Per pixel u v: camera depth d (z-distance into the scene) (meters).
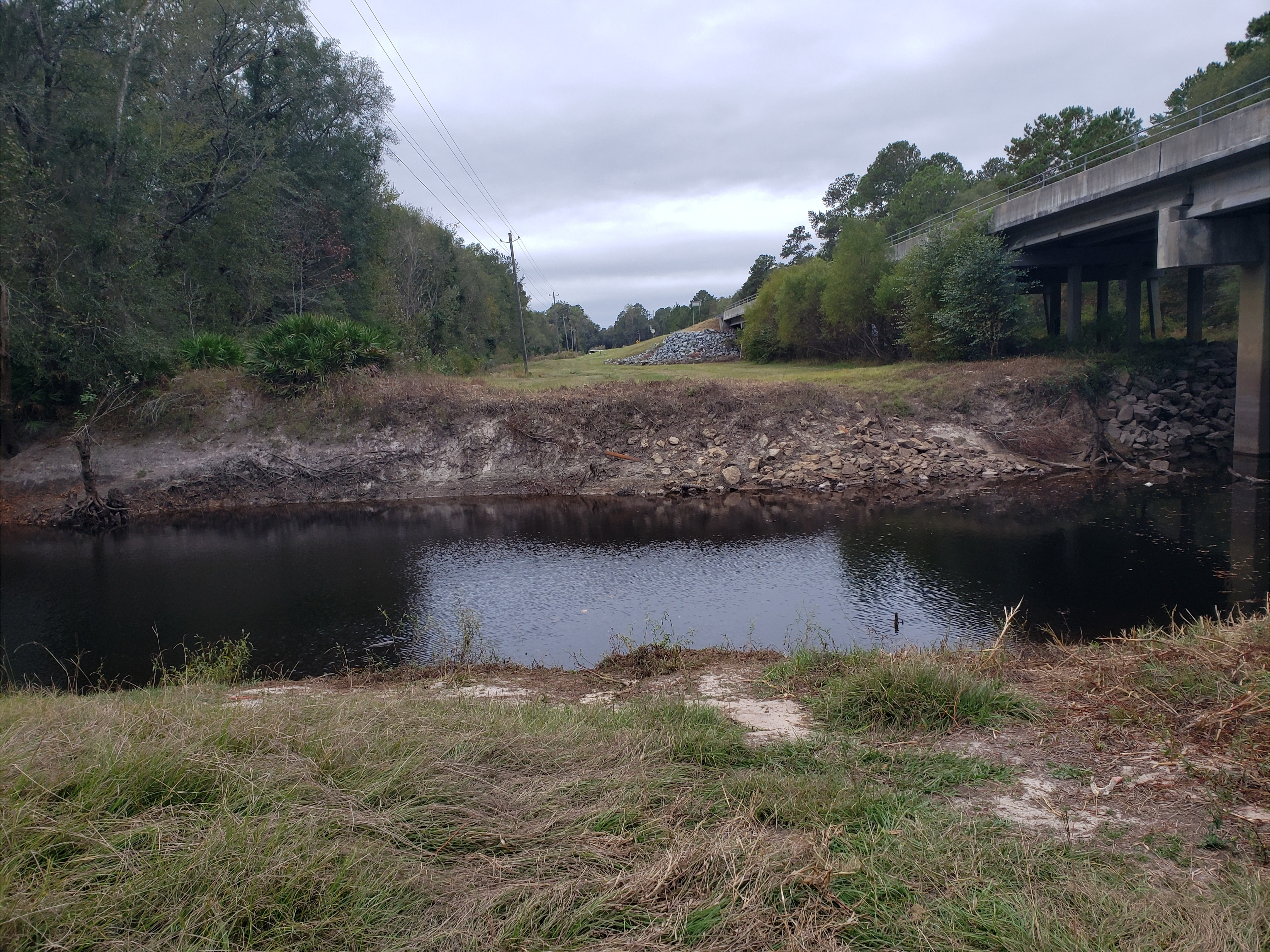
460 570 13.98
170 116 27.77
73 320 21.58
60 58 22.91
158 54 26.52
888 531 15.91
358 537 17.34
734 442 23.02
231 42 29.73
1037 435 23.80
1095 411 24.91
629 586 12.57
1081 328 31.81
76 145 22.62
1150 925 3.03
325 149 35.38
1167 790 4.30
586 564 14.15
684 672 7.29
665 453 22.81
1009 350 30.02
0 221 19.53
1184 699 5.46
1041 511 17.31
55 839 3.29
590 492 21.61
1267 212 21.75
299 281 33.19
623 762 4.49
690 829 3.79
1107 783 4.40
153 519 20.70
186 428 22.98
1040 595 11.38
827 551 14.44
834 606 11.14
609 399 23.97
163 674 9.35
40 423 22.98
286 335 24.69
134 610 12.19
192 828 3.41
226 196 28.70
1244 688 5.46
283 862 3.16
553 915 3.00
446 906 3.10
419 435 23.22
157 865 3.13
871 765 4.65
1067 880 3.34
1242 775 4.34
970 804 4.17
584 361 56.41
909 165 64.25
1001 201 33.22
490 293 56.97
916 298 30.16
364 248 36.81
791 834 3.71
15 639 10.95
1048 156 45.34
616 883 3.24
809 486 21.27
